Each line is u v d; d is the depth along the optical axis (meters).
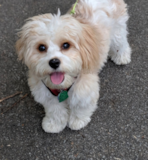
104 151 0.57
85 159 0.56
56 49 0.41
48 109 0.56
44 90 0.51
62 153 0.57
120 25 0.65
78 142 0.59
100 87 0.68
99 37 0.51
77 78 0.48
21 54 0.46
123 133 0.59
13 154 0.57
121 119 0.62
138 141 0.58
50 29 0.39
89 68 0.47
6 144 0.59
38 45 0.42
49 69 0.41
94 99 0.53
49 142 0.59
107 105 0.64
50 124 0.59
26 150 0.58
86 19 0.54
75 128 0.60
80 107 0.55
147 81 0.68
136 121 0.61
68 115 0.60
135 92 0.66
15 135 0.60
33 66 0.43
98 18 0.56
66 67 0.41
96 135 0.60
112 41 0.67
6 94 0.67
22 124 0.62
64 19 0.42
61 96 0.49
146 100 0.65
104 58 0.58
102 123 0.61
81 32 0.44
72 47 0.43
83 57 0.44
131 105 0.64
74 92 0.49
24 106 0.65
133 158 0.56
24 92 0.67
